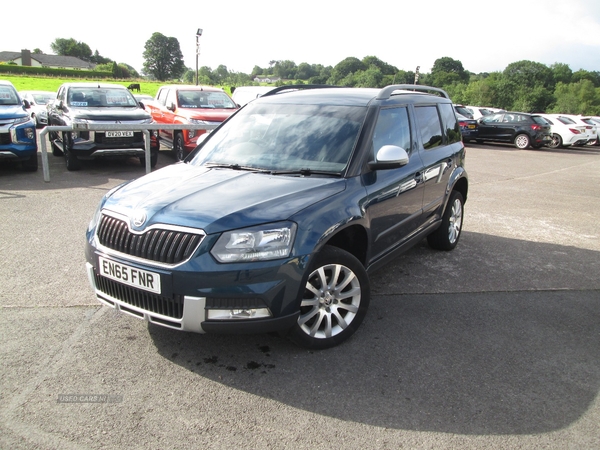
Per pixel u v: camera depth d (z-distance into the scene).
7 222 6.21
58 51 156.25
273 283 2.92
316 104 4.28
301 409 2.76
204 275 2.83
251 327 2.93
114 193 3.51
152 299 2.98
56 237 5.68
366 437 2.55
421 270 5.08
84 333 3.53
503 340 3.63
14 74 76.06
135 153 9.71
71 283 4.40
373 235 3.79
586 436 2.61
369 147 3.82
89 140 9.35
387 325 3.81
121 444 2.45
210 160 4.06
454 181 5.29
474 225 7.11
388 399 2.88
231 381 3.01
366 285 3.54
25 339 3.41
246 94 19.50
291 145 3.92
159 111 12.58
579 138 22.42
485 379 3.11
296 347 3.43
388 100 4.31
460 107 24.30
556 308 4.24
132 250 3.03
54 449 2.40
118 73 106.62
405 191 4.20
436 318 3.96
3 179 8.89
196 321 2.88
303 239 3.03
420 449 2.48
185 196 3.22
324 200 3.28
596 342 3.66
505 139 21.36
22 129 9.09
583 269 5.27
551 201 9.24
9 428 2.54
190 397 2.84
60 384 2.92
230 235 2.88
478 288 4.63
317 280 3.29
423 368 3.21
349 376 3.10
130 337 3.49
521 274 5.05
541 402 2.89
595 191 10.61
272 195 3.22
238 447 2.46
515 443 2.54
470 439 2.56
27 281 4.41
